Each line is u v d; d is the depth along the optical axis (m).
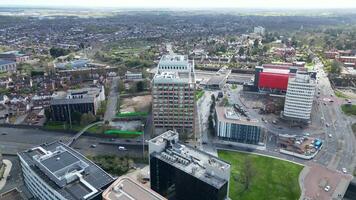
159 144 178.25
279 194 197.00
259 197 193.88
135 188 143.25
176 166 164.88
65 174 162.00
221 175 153.62
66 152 182.88
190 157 172.25
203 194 155.50
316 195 196.00
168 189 177.38
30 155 182.88
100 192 148.62
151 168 181.88
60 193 147.62
